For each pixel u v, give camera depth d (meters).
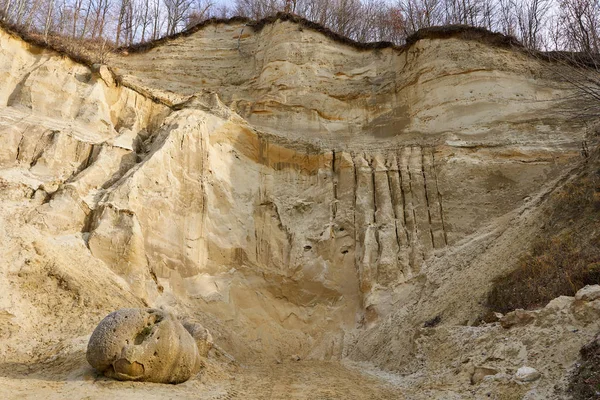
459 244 15.96
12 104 16.39
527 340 8.17
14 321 9.91
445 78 20.50
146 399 7.31
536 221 13.04
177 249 15.26
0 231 11.82
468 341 9.98
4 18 19.23
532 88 19.92
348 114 21.56
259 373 11.27
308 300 16.38
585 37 15.99
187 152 17.27
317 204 18.59
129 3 34.06
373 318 14.83
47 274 11.38
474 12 32.41
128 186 14.89
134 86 19.17
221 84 22.83
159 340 8.34
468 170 17.80
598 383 6.10
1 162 14.23
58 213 13.31
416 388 9.36
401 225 17.09
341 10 34.81
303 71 22.36
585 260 9.90
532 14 30.45
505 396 7.16
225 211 17.22
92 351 8.06
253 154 19.42
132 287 12.95
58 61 17.88
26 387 7.41
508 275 11.56
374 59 23.09
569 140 17.89
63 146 15.37
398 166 18.75
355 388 9.64
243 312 15.35
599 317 7.30
